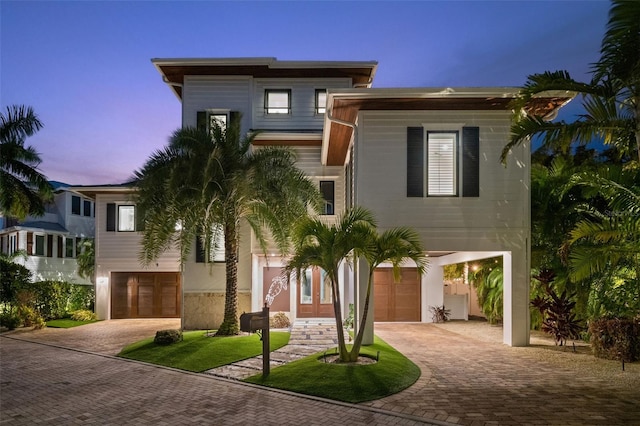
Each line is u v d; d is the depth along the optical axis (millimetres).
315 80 18094
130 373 9344
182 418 6234
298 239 9211
